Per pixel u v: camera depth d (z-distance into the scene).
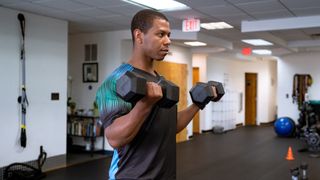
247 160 7.32
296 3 5.10
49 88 6.14
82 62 8.12
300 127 10.48
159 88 1.04
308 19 6.06
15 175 5.33
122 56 7.68
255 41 9.03
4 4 5.21
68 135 7.68
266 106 14.81
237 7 5.38
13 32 5.52
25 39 5.70
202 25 6.99
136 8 5.50
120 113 1.18
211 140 10.20
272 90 15.36
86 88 8.05
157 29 1.28
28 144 5.76
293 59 11.44
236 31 7.63
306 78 11.12
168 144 1.33
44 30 6.05
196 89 1.42
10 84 5.47
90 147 7.73
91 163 6.79
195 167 6.65
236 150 8.53
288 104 11.48
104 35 7.83
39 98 5.95
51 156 6.20
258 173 6.17
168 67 9.05
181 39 7.88
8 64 5.43
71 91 8.26
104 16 6.15
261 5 5.24
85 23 6.81
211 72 12.16
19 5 5.27
